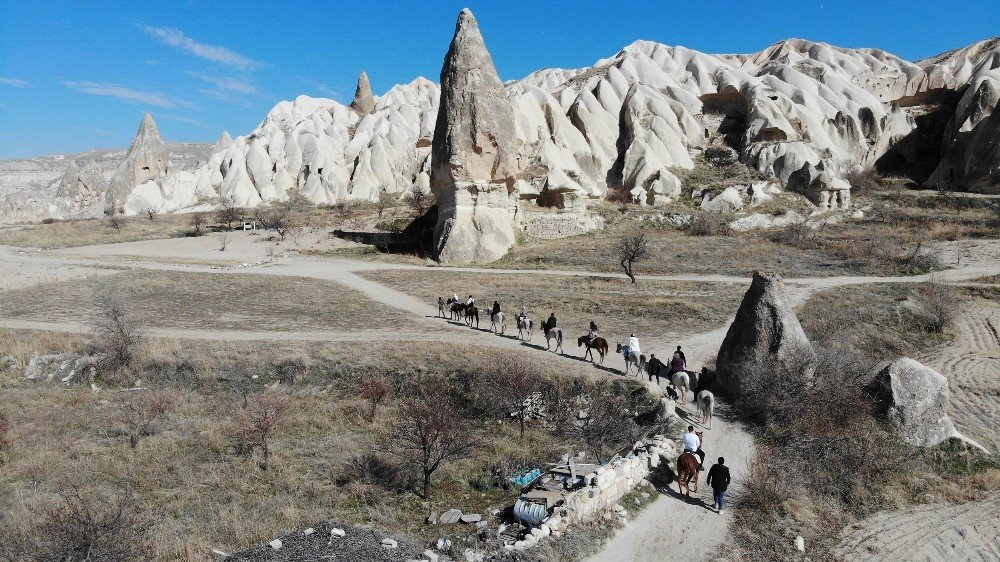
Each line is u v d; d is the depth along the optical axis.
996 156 71.12
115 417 23.73
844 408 20.14
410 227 73.19
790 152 80.25
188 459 19.75
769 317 22.39
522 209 68.69
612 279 48.06
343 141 120.19
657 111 90.12
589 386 24.59
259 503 16.52
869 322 36.16
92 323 36.38
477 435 22.03
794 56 117.94
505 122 61.44
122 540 13.43
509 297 42.62
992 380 28.61
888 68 125.88
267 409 22.56
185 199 105.19
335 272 54.03
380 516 15.77
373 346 30.80
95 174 118.50
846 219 68.12
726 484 15.47
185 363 29.34
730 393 23.02
